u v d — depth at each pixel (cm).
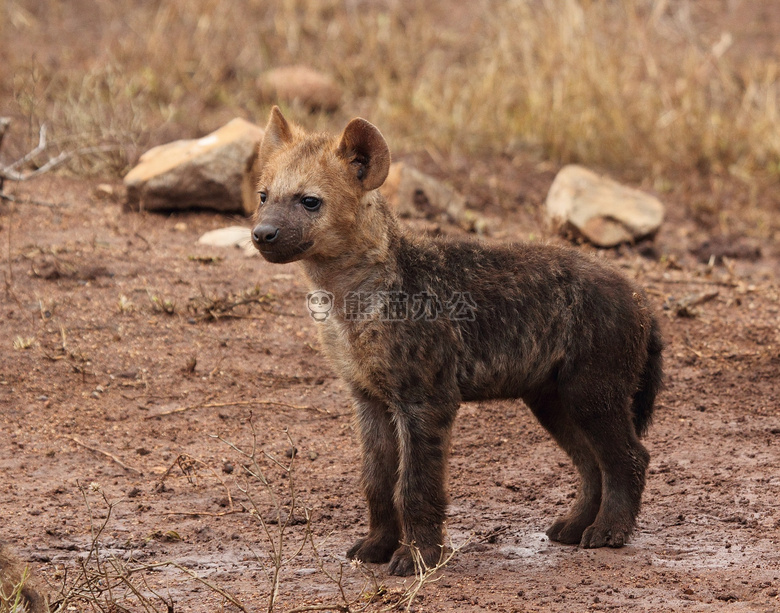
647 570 998
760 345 1638
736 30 3269
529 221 2181
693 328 1692
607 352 1063
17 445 1304
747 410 1447
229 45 3097
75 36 3120
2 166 1991
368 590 946
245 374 1511
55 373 1472
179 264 1773
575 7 3039
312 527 1133
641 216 2072
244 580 986
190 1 3272
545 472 1286
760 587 946
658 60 3058
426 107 2723
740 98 2898
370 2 3384
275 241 1002
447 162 2498
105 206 2011
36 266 1708
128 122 2328
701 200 2398
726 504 1169
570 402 1070
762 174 2570
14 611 762
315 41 3189
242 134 2002
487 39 3161
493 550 1067
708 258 2067
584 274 1087
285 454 1321
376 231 1036
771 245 2170
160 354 1534
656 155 2605
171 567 1021
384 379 1026
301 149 1046
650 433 1379
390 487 1059
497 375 1070
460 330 1044
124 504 1172
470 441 1374
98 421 1379
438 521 1023
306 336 1612
